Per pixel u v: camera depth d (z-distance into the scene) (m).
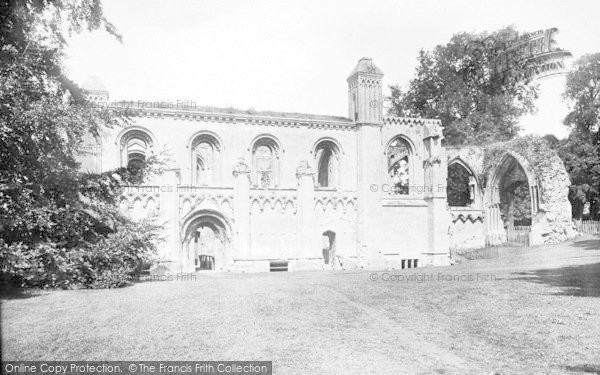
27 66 22.22
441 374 11.43
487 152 54.62
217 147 43.47
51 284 23.50
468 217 54.03
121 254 25.06
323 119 47.84
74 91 25.58
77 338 14.59
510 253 42.62
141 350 13.49
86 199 26.41
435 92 65.06
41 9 23.58
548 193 47.34
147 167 28.62
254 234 41.22
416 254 47.16
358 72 46.72
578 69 52.31
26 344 14.06
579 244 42.25
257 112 46.56
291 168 45.22
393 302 18.88
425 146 49.47
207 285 25.39
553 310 15.80
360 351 13.12
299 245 42.03
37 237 23.03
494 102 60.16
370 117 46.56
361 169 45.88
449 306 17.61
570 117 54.59
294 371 11.84
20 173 22.11
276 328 15.39
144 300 20.05
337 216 44.62
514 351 12.55
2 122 20.19
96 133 25.56
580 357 11.74
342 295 20.83
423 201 48.12
